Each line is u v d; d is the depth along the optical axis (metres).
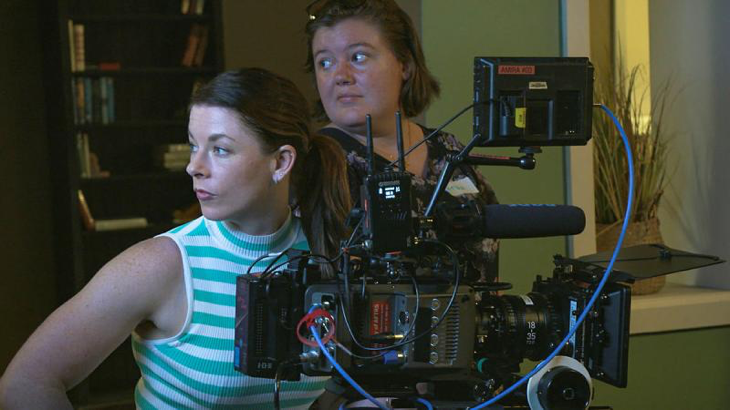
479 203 2.32
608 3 5.77
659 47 5.64
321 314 2.12
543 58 2.29
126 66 8.25
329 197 2.58
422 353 2.16
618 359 2.32
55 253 8.04
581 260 2.54
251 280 2.17
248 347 2.16
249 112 2.27
